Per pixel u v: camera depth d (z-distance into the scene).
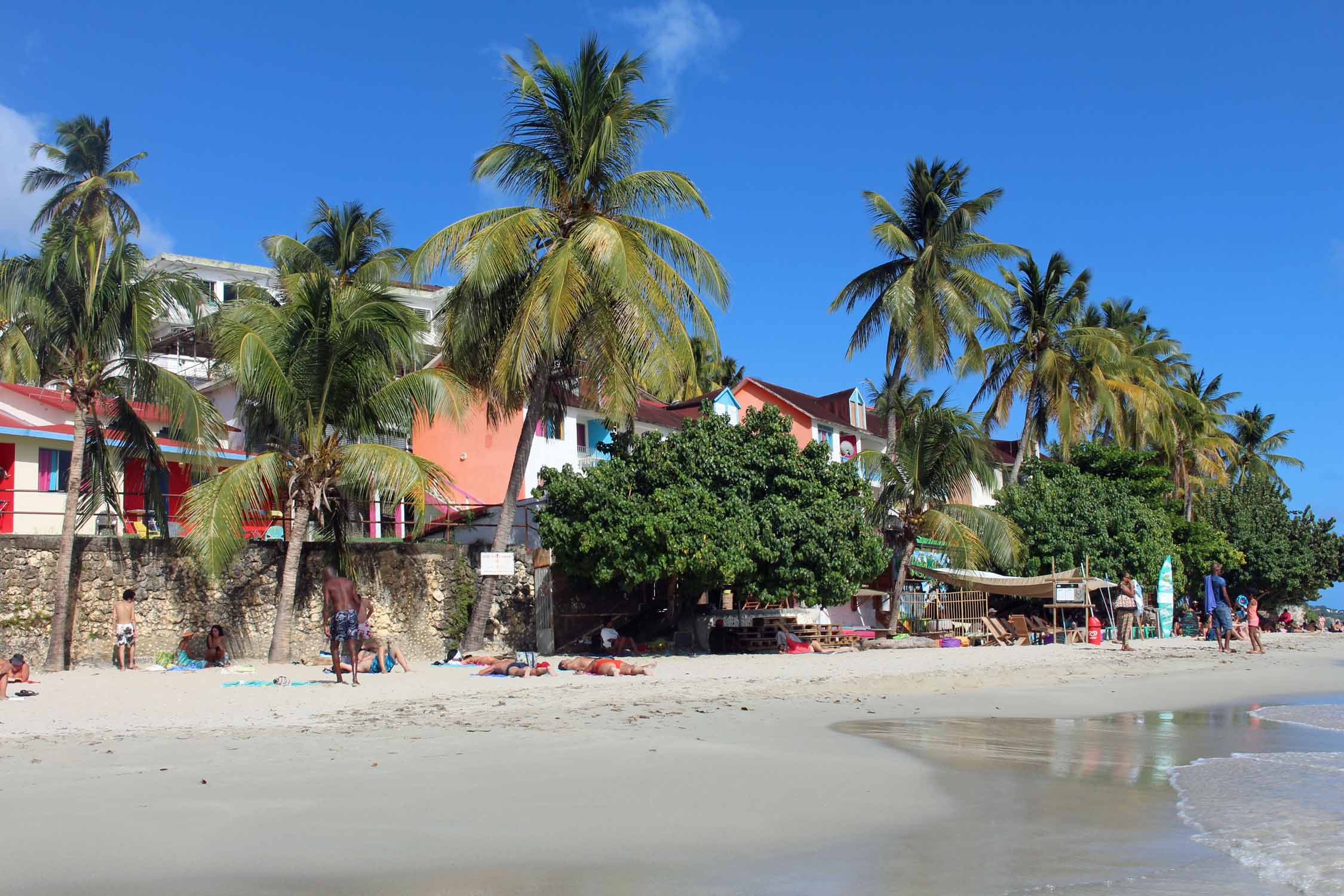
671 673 20.44
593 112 24.05
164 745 10.59
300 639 23.27
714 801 7.97
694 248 24.53
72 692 16.25
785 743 11.09
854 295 39.31
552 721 12.71
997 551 34.62
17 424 25.00
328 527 24.41
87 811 7.39
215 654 21.25
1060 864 6.20
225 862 6.13
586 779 8.79
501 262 22.33
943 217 37.97
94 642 21.22
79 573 21.27
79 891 5.56
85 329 20.64
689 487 25.30
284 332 22.53
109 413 22.48
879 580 38.44
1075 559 39.28
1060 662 24.11
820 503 26.25
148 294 21.19
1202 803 8.09
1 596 20.36
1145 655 27.83
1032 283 44.41
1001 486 54.22
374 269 32.22
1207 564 50.50
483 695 15.99
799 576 25.58
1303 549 59.22
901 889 5.66
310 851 6.39
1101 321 56.53
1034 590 35.09
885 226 37.44
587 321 23.69
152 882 5.73
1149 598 46.06
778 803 7.93
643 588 28.06
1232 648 32.22
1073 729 12.91
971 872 6.02
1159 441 51.59
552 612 26.11
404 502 26.12
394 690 16.66
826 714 14.03
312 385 22.25
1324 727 13.32
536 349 22.25
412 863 6.14
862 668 21.47
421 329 24.02
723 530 24.70
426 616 24.84
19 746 10.60
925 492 34.03
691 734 11.66
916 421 33.78
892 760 10.07
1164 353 57.25
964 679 19.61
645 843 6.69
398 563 24.64
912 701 16.00
